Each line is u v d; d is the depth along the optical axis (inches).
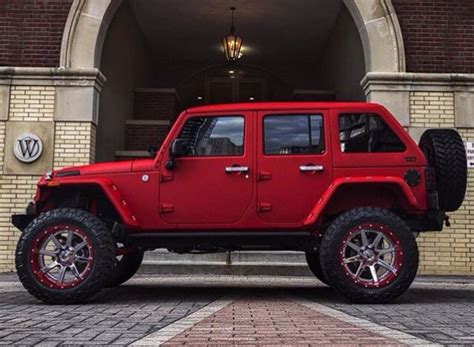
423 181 228.8
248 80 684.1
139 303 224.5
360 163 229.9
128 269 284.0
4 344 139.7
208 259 368.2
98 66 383.6
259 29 571.2
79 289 216.5
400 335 150.7
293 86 678.5
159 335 150.6
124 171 233.0
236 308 208.7
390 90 367.9
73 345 138.1
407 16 380.5
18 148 362.9
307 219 226.4
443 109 367.6
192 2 506.9
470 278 339.3
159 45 623.8
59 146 364.5
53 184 230.4
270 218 229.0
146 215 230.2
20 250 219.5
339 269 217.2
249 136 233.1
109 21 391.2
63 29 376.8
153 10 525.7
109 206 245.1
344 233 218.7
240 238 231.5
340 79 542.6
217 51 642.2
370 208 223.6
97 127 412.8
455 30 379.9
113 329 161.6
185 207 230.4
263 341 142.3
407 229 220.1
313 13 529.7
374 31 374.9
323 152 230.8
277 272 354.9
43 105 367.6
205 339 144.9
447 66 376.5
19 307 212.1
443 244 357.7
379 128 234.8
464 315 192.1
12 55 374.3
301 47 622.8
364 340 143.5
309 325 167.9
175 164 231.3
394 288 216.8
